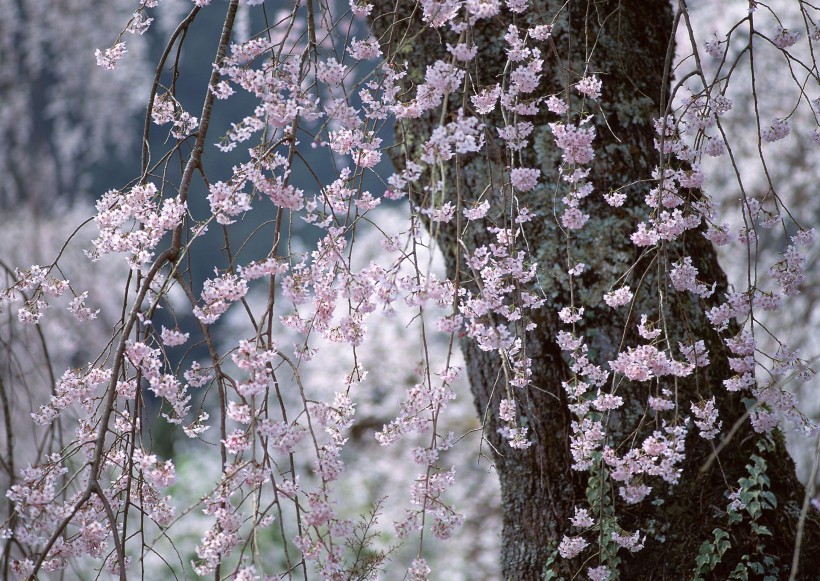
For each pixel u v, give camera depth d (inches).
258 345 180.2
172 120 187.3
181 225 183.8
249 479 179.5
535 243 202.7
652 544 199.2
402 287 182.5
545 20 203.8
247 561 182.2
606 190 202.1
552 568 201.5
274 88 181.3
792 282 187.3
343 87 183.5
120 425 190.5
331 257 183.6
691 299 202.4
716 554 197.8
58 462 186.1
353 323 184.2
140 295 181.9
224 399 182.4
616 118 203.0
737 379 188.9
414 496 185.0
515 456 204.2
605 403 187.8
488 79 203.8
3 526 187.5
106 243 183.5
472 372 207.5
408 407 184.2
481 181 204.1
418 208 181.5
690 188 186.5
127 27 188.7
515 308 186.5
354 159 185.9
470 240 204.8
